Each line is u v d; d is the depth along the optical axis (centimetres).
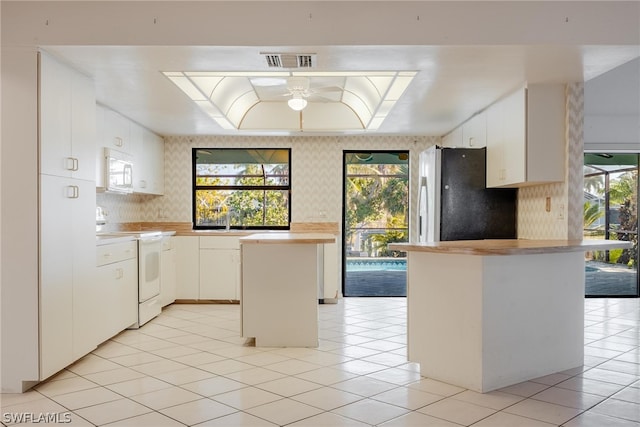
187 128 648
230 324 537
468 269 333
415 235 715
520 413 289
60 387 333
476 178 538
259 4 334
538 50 344
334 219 718
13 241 328
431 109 537
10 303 328
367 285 848
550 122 438
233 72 405
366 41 334
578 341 387
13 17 330
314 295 440
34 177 329
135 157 604
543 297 360
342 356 410
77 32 332
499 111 492
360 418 280
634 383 345
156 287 573
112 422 273
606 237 781
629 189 770
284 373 363
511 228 540
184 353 419
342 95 633
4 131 329
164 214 721
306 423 272
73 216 373
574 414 288
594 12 334
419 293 363
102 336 428
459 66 382
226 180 735
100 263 426
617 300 686
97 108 493
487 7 334
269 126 670
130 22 333
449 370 344
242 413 286
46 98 338
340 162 718
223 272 664
